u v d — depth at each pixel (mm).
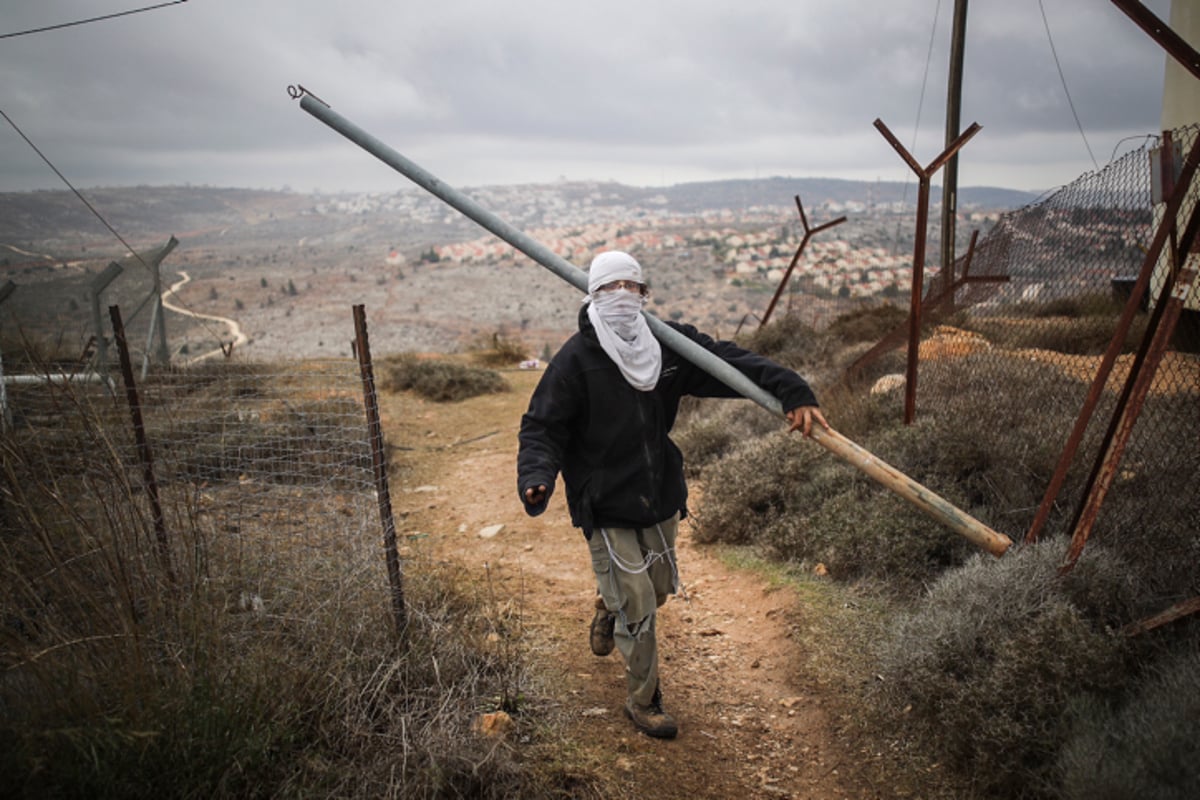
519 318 122750
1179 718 2176
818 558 4234
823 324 10836
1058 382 4523
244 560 2990
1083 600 2871
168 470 3059
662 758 2705
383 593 3043
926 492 2490
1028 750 2381
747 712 3088
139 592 2564
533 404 2646
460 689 2789
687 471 6355
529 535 5340
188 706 2146
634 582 2664
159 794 1975
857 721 2906
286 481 3662
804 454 5176
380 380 11625
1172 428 3445
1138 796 2027
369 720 2541
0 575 2381
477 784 2348
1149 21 2715
